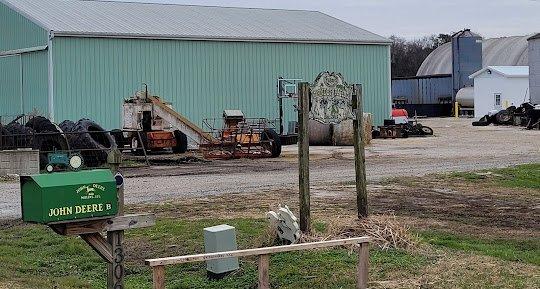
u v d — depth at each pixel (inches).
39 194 290.0
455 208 641.0
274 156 1213.7
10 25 1478.8
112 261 312.5
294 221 437.7
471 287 362.0
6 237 524.4
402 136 1690.5
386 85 1769.2
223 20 1672.0
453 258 422.6
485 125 2106.3
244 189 764.6
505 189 779.4
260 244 442.9
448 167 984.3
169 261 309.7
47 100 1373.0
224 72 1544.0
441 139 1612.9
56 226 297.9
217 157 1187.3
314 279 380.5
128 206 644.7
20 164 929.5
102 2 1648.6
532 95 2405.3
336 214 578.6
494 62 3442.4
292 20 1785.2
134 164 1080.2
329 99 471.8
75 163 900.6
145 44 1446.9
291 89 1624.0
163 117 1215.6
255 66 1582.2
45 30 1373.0
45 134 1015.6
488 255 433.4
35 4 1513.3
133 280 410.9
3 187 809.5
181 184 818.2
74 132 1035.9
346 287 367.9
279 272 394.9
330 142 1513.3
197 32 1523.1
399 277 381.4
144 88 1444.4
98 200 300.2
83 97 1382.9
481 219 584.4
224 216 585.0
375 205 649.6
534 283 370.6
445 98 2928.2
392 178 855.7
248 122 1562.5
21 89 1449.3
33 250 486.3
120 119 1418.6
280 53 1615.4
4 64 1497.3
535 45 2384.4
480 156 1159.0
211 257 319.6
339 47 1697.8
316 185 791.7
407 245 441.1
